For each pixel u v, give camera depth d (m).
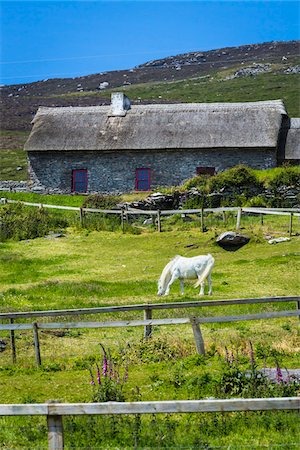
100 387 11.78
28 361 15.69
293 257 28.12
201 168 49.94
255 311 20.03
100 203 42.09
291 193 40.66
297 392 11.27
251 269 27.11
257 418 10.21
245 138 49.31
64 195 50.47
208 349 15.16
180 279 23.42
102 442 9.55
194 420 10.40
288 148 50.19
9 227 37.09
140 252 32.50
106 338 18.00
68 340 18.08
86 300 22.83
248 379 11.86
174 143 49.84
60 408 7.95
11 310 21.08
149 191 48.50
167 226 37.59
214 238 32.75
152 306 15.59
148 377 13.29
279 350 15.12
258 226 34.62
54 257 31.81
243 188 41.66
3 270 29.36
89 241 35.41
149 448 9.13
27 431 10.14
